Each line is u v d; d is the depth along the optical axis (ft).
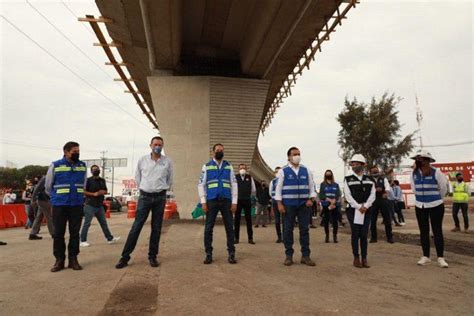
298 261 20.72
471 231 39.58
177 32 48.75
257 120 58.44
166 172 19.88
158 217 19.48
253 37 53.67
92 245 27.45
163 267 18.62
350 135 101.09
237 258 21.42
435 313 11.48
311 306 12.13
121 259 18.76
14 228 48.73
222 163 20.88
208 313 11.42
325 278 16.34
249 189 29.50
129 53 60.29
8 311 11.67
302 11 44.32
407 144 98.07
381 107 100.22
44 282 15.53
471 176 129.59
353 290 14.24
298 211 20.26
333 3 44.83
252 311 11.61
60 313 11.47
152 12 42.27
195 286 14.69
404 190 98.37
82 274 17.11
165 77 56.95
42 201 30.19
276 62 63.52
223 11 52.06
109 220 66.39
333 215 30.19
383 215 30.50
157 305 12.25
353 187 19.54
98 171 28.22
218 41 62.18
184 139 56.13
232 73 63.87
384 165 97.86
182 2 47.29
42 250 25.13
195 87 56.95
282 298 13.06
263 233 37.27
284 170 20.56
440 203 19.80
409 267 19.11
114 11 46.96
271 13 45.29
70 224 18.47
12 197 58.90
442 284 15.33
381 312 11.53
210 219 20.13
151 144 19.81
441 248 19.61
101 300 12.88
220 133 56.59
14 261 20.65
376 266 19.35
